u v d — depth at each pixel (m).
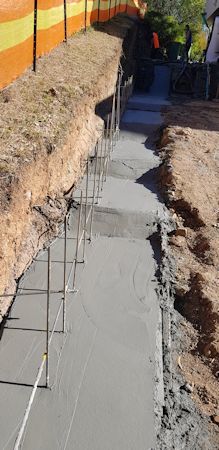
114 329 5.79
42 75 9.05
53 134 7.18
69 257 7.05
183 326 6.12
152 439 4.41
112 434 4.42
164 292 6.60
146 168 10.76
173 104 17.23
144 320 6.01
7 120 7.01
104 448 4.29
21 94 7.96
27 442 4.27
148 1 29.14
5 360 5.15
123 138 12.79
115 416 4.60
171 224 8.45
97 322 5.87
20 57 8.09
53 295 6.21
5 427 4.41
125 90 15.66
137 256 7.42
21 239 6.30
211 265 7.25
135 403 4.76
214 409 4.91
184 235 8.11
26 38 8.17
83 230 7.49
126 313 6.10
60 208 7.65
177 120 14.70
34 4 8.24
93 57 11.63
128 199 8.99
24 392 4.77
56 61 10.25
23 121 7.11
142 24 22.73
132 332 5.77
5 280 5.77
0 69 7.23
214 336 5.76
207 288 6.59
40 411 4.58
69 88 8.92
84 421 4.52
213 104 17.70
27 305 5.98
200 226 8.35
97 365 5.20
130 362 5.29
